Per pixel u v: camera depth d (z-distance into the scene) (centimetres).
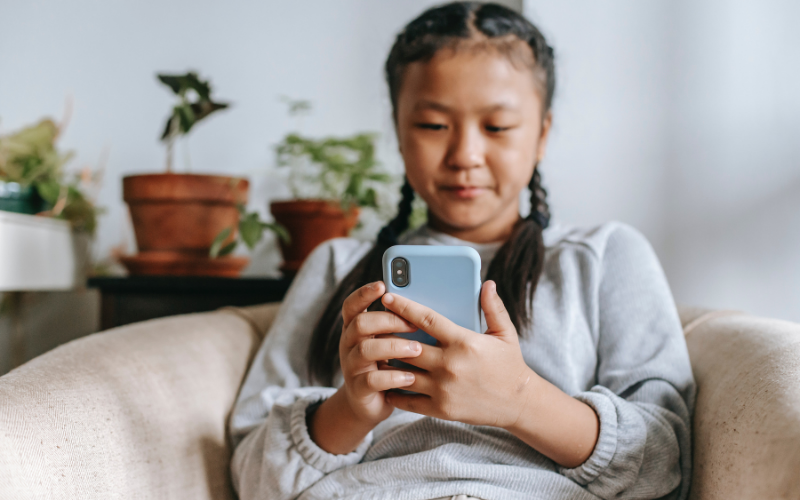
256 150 141
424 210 114
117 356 59
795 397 43
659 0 112
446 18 65
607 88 114
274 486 53
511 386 46
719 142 109
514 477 50
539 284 66
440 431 55
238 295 102
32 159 114
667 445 52
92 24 149
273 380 69
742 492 42
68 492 45
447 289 47
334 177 123
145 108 146
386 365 49
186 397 62
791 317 107
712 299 110
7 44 152
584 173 114
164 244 107
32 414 46
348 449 54
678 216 111
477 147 63
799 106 106
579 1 114
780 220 107
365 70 136
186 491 57
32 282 110
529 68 65
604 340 63
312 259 80
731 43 109
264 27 142
